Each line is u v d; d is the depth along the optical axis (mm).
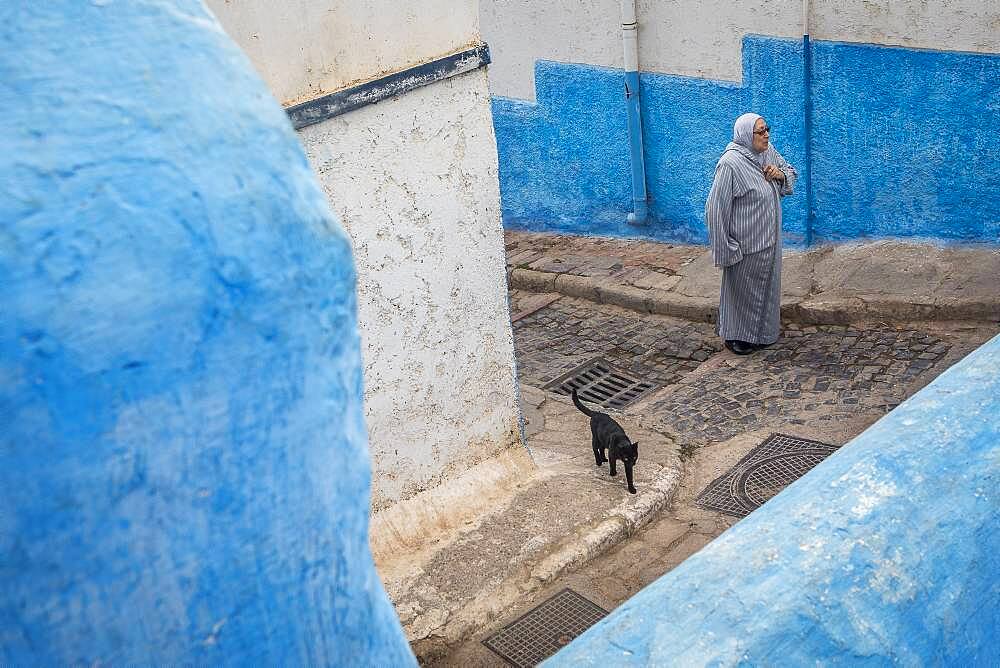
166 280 565
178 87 611
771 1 8266
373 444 4992
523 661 4508
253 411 611
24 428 521
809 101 8375
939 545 1192
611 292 9023
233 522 610
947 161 7891
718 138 9117
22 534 528
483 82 4953
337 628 692
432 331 5102
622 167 9867
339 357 682
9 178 535
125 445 554
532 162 10547
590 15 9445
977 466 1286
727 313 7684
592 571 5102
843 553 1157
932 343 7332
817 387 6973
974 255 7949
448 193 4961
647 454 6055
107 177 561
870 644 1090
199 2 684
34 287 525
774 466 6000
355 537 714
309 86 4305
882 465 1282
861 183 8383
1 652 538
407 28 4570
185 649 602
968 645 1174
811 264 8570
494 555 5039
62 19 591
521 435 5773
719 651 1055
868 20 7855
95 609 561
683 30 8930
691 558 1205
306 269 643
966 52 7500
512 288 9781
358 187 4602
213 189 598
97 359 541
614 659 1059
